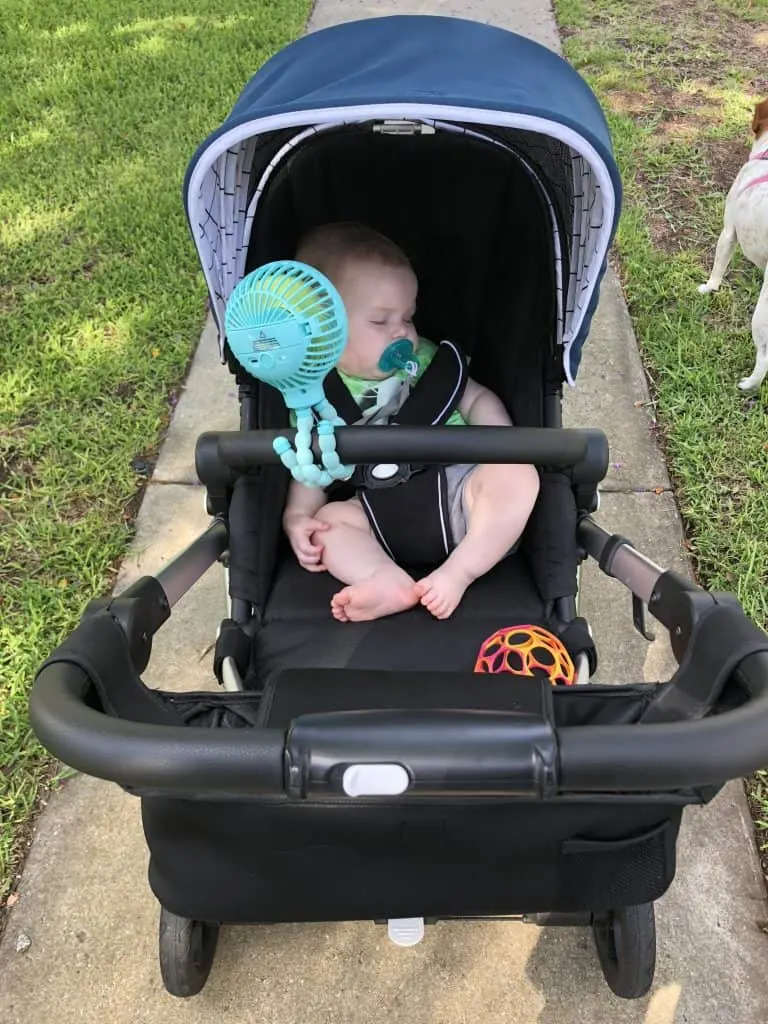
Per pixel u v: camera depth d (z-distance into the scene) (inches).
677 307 128.0
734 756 36.1
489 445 54.4
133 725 38.4
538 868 48.9
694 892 74.0
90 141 162.9
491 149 70.8
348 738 36.2
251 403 73.3
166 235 141.5
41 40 197.5
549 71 62.4
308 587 72.4
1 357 122.6
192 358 123.2
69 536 101.3
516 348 77.7
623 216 143.6
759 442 109.5
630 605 94.8
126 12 208.2
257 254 70.7
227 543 71.0
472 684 50.7
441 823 45.9
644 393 117.2
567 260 69.3
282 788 36.6
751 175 116.3
